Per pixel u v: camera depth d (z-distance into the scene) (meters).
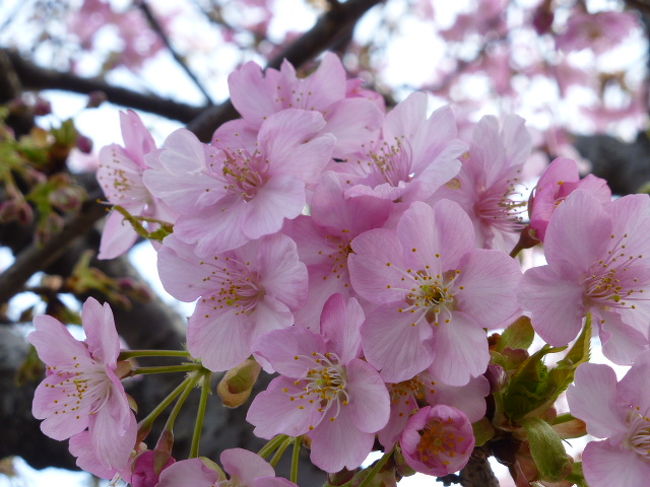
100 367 0.23
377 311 0.21
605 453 0.20
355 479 0.21
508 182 0.24
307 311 0.22
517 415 0.21
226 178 0.23
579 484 0.21
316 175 0.22
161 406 0.23
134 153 0.26
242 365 0.22
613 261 0.21
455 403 0.21
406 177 0.23
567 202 0.21
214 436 0.33
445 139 0.23
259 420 0.21
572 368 0.21
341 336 0.21
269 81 0.25
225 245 0.22
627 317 0.22
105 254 0.27
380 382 0.20
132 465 0.22
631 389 0.20
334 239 0.22
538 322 0.21
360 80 0.26
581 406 0.20
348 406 0.21
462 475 0.22
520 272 0.21
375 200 0.22
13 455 0.38
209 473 0.22
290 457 0.30
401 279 0.21
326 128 0.24
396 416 0.21
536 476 0.21
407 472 0.21
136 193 0.26
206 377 0.23
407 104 0.24
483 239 0.23
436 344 0.21
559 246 0.21
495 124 0.24
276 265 0.22
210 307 0.22
